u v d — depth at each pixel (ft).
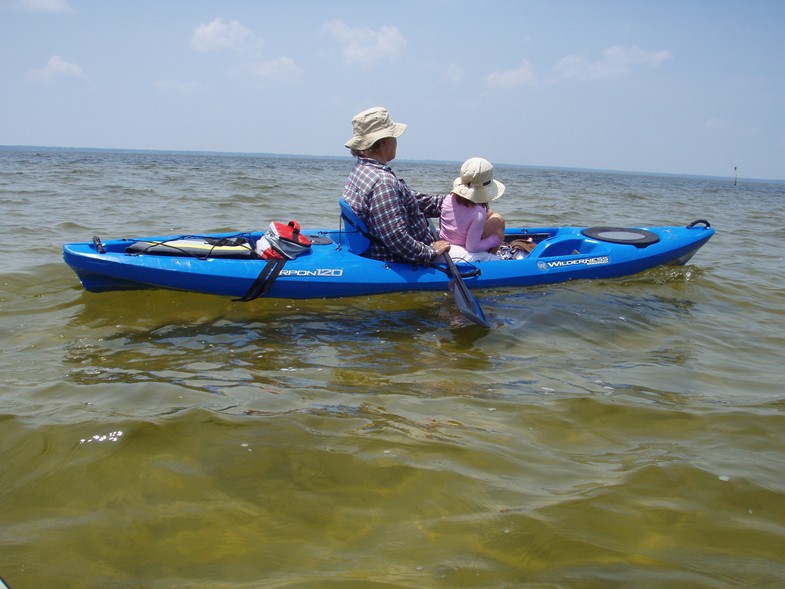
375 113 16.15
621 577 6.59
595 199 63.77
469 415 10.34
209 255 16.55
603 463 8.99
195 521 7.29
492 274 17.81
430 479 8.30
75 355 12.53
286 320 15.15
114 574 6.39
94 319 14.66
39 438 8.97
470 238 17.83
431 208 18.92
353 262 16.87
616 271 19.74
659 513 7.77
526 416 10.40
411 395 11.09
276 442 9.07
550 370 12.60
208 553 6.75
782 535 7.45
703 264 23.65
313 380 11.62
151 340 13.53
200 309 15.61
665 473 8.71
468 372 12.30
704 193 102.22
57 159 133.90
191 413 9.83
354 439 9.27
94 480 8.04
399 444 9.19
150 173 77.82
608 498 8.03
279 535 7.09
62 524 7.18
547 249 19.70
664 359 13.55
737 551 7.13
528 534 7.23
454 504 7.79
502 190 17.72
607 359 13.41
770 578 6.68
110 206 35.47
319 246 17.67
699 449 9.50
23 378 11.27
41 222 27.50
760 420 10.52
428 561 6.73
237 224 30.68
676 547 7.14
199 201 40.70
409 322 15.31
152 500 7.66
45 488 7.86
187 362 12.35
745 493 8.30
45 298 15.99
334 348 13.46
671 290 19.01
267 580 6.34
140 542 6.90
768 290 19.97
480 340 14.24
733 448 9.57
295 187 59.88
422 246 16.55
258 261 16.49
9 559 6.55
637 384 12.03
